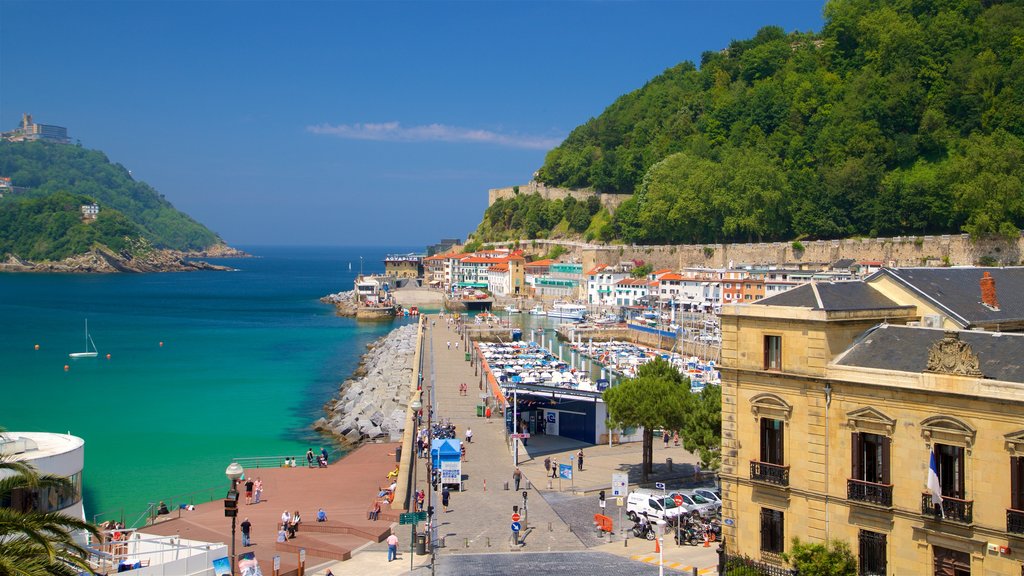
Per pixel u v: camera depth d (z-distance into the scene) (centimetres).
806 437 5775
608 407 9106
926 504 5166
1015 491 4841
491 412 12800
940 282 6675
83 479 10825
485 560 6638
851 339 5850
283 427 14138
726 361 6225
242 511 8700
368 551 7044
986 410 4934
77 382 18400
